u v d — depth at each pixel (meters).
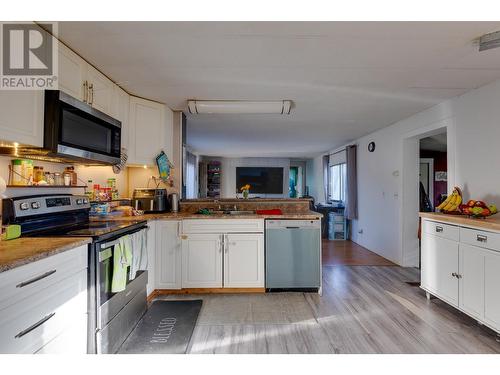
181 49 1.97
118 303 1.92
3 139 1.38
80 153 1.90
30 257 1.15
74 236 1.62
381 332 2.12
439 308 2.54
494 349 1.87
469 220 2.17
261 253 2.88
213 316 2.39
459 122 2.89
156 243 2.84
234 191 8.55
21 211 1.67
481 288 2.06
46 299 1.27
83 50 1.96
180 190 3.47
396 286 3.14
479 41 1.85
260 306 2.60
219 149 7.09
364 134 5.05
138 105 2.91
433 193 5.36
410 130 3.75
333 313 2.45
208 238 2.87
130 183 3.32
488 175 2.55
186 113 3.64
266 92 2.84
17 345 1.10
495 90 2.49
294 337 2.04
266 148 6.90
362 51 2.00
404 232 3.94
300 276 2.89
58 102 1.68
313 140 5.74
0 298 1.02
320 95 2.91
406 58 2.11
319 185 8.27
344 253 4.77
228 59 2.12
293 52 2.02
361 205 5.38
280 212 3.21
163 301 2.71
